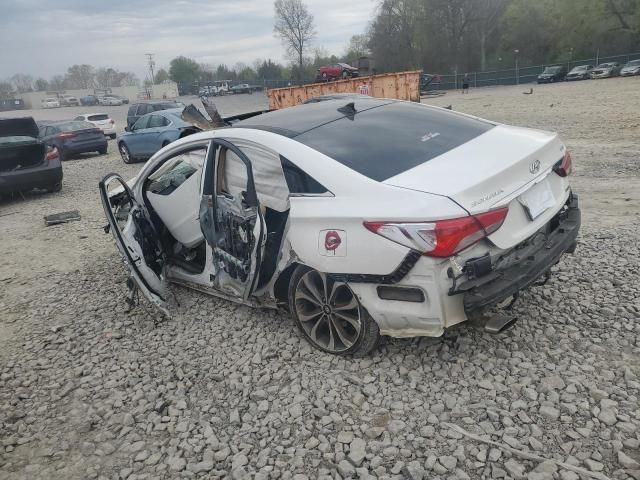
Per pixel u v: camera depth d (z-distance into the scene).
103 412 3.44
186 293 5.04
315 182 3.38
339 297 3.47
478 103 27.05
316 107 4.45
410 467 2.59
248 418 3.17
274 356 3.77
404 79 19.28
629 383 2.98
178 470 2.84
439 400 3.07
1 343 4.61
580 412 2.82
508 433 2.75
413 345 3.59
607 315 3.69
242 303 4.19
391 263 2.99
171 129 13.93
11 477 2.97
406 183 3.09
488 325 3.16
